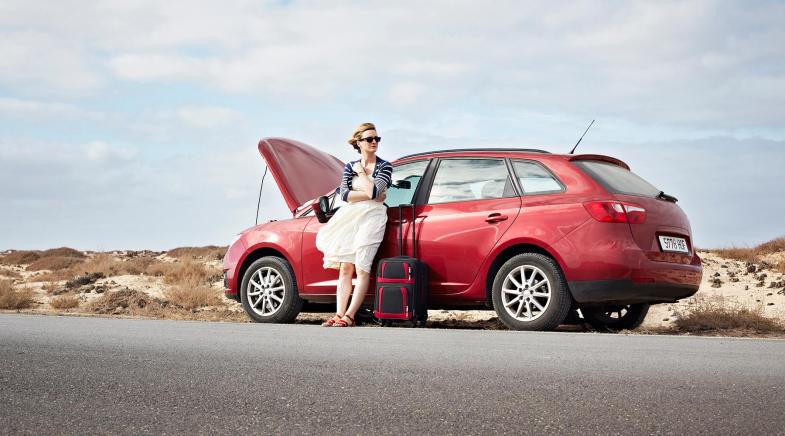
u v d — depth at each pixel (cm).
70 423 290
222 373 393
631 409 299
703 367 401
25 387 359
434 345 508
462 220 748
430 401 319
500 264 740
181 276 1591
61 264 2177
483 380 365
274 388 351
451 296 753
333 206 854
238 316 1073
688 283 720
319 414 299
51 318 773
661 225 707
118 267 1795
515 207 727
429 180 784
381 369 400
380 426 280
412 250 769
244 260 889
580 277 688
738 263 1444
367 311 873
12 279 1734
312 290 840
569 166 718
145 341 536
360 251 763
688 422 278
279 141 938
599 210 687
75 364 425
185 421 291
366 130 761
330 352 470
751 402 310
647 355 452
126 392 346
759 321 847
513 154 750
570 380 363
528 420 285
